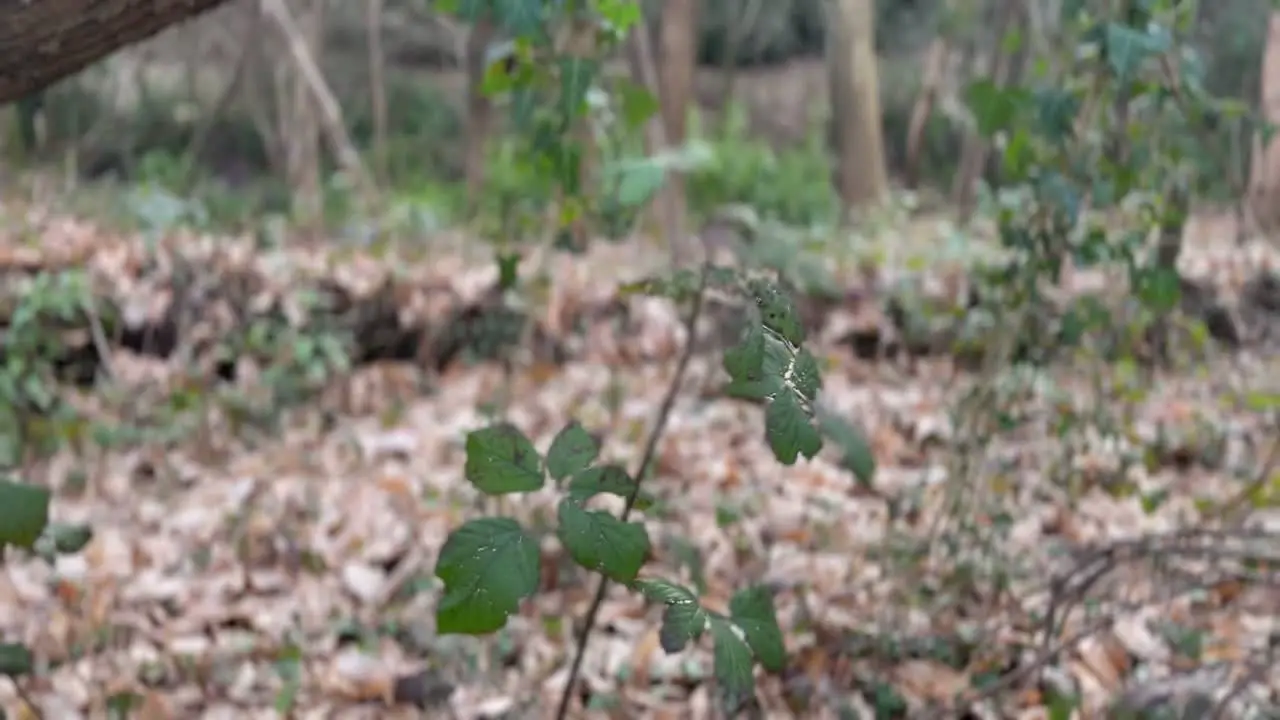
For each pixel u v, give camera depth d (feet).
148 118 37.86
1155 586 10.02
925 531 12.16
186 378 16.79
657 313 19.26
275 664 10.23
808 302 19.38
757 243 19.38
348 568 11.76
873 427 15.72
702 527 12.57
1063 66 9.44
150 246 18.51
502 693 9.69
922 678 9.38
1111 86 9.09
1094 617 9.78
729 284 5.85
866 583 10.73
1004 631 9.91
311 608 11.24
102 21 5.66
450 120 42.37
